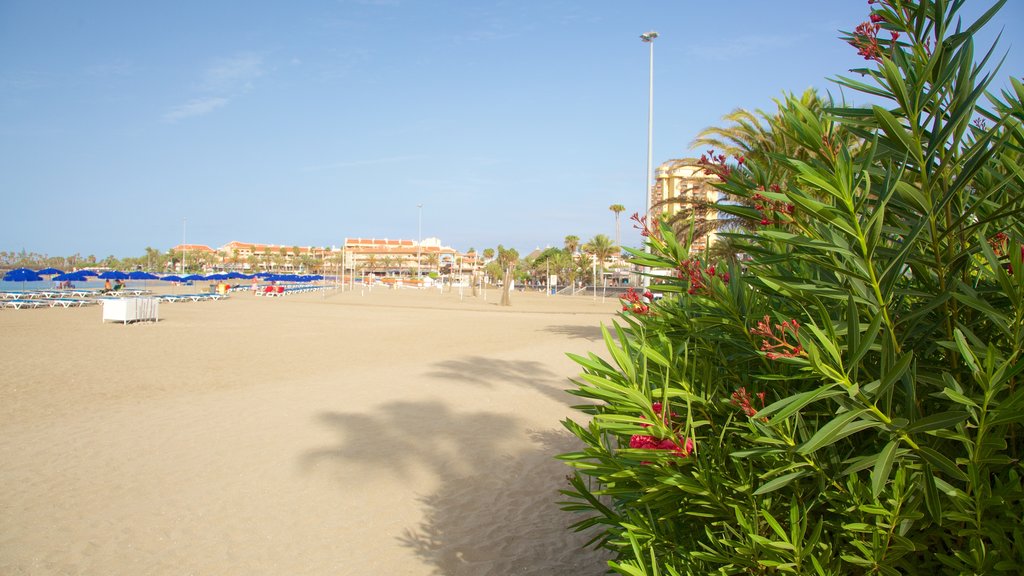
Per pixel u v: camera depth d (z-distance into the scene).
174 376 13.37
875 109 1.75
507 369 15.11
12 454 7.46
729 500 2.09
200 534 5.30
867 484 1.88
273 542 5.17
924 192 1.81
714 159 2.39
